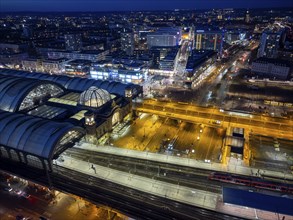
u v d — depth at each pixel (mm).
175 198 74812
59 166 89688
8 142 91500
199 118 125000
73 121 105750
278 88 183625
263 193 77750
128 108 130875
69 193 75062
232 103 154250
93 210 73500
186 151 100250
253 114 129875
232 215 68562
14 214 72062
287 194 77375
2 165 90312
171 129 120188
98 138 106250
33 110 120000
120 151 100188
